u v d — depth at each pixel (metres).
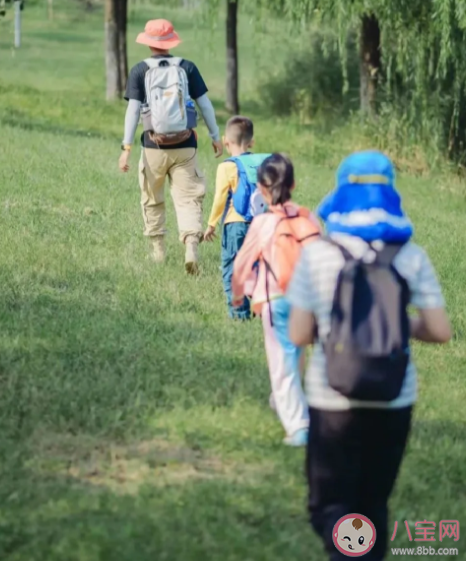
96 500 18.23
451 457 21.33
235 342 27.98
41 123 85.56
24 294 31.09
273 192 21.48
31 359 25.28
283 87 114.81
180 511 18.06
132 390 23.58
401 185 74.25
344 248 15.32
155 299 31.91
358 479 15.76
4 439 20.67
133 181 55.59
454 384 26.64
